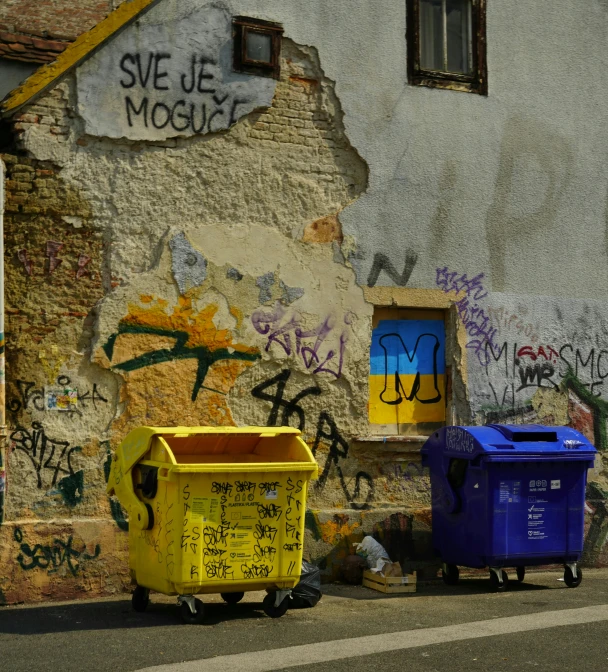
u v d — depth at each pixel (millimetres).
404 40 10039
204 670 6004
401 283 9867
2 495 8133
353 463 9609
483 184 10328
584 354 10797
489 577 9391
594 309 10875
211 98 9156
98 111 8727
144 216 8875
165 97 8977
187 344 8938
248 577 7375
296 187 9484
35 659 6301
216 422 9016
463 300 10156
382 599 8500
